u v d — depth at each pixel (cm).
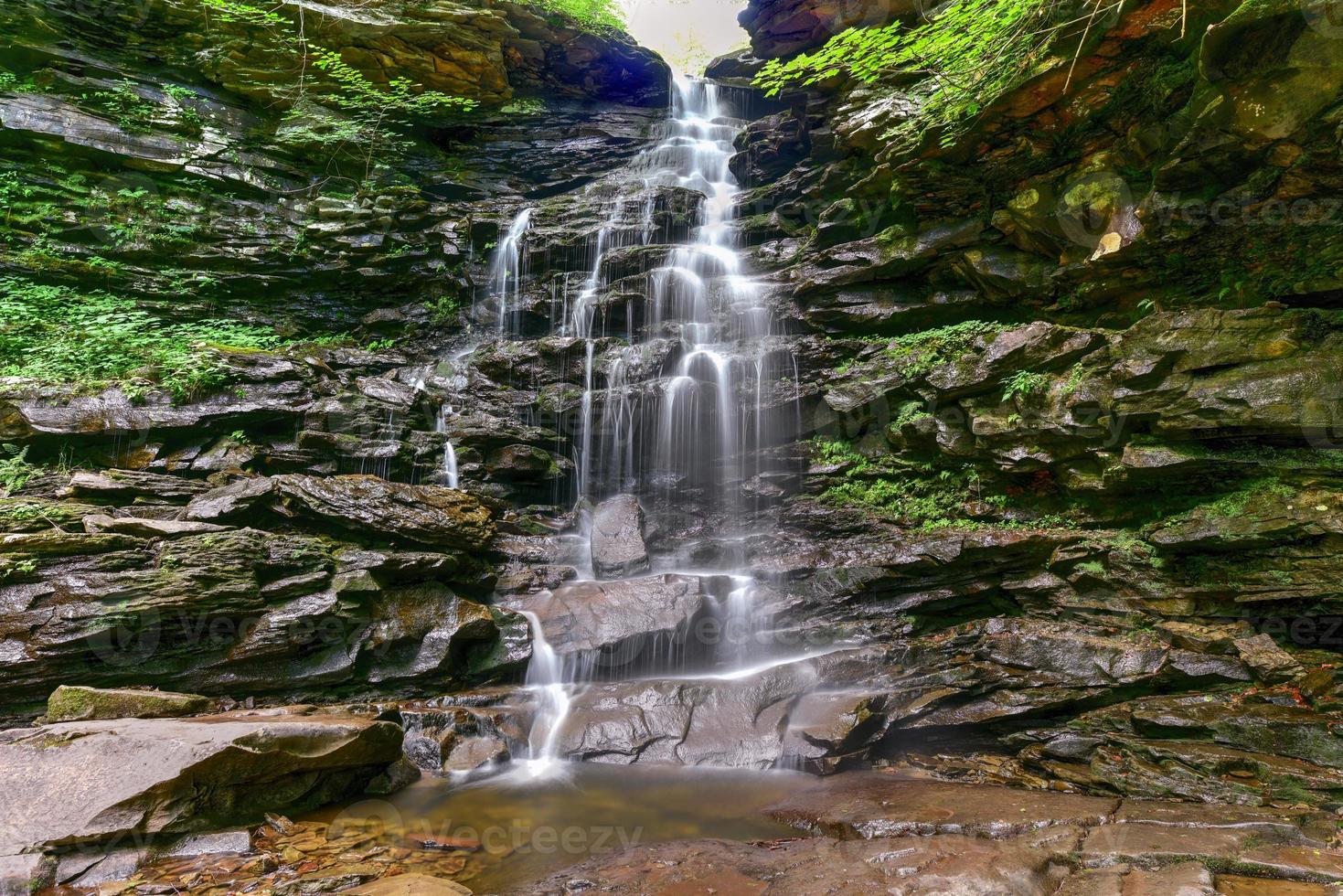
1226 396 676
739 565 952
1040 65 774
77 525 692
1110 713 649
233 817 492
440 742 630
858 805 546
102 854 429
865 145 1063
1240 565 682
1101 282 848
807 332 1112
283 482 788
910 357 969
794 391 1043
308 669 686
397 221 1294
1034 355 831
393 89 1461
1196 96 667
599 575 905
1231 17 570
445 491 885
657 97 1775
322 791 544
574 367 1116
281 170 1305
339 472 917
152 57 1257
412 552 773
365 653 715
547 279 1305
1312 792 511
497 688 740
